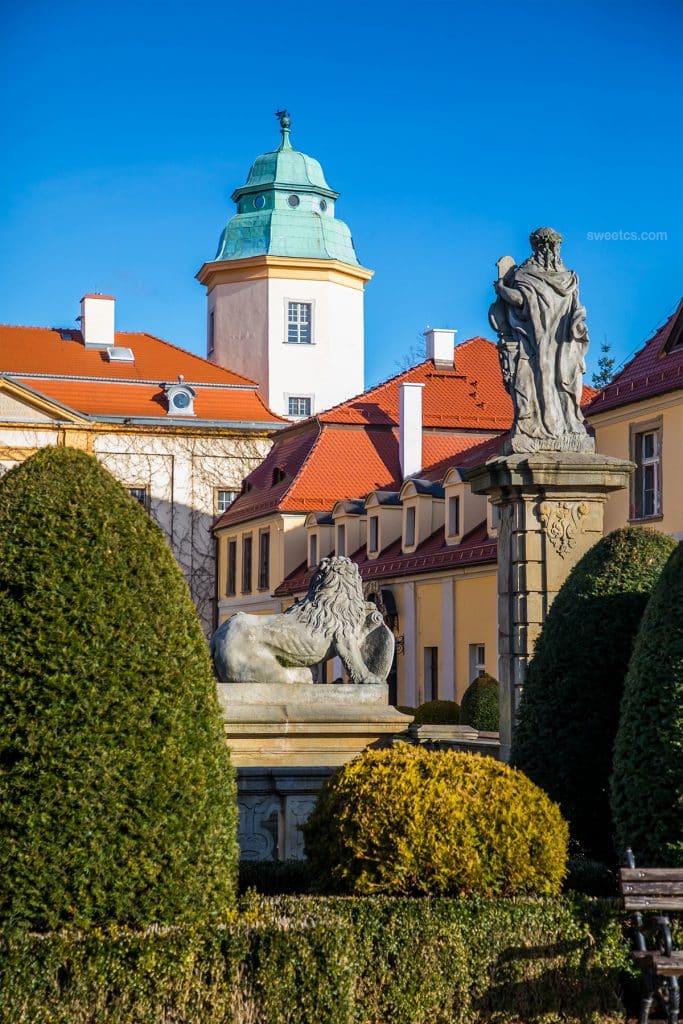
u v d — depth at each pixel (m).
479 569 36.78
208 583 60.91
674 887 8.52
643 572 11.18
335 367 68.38
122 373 62.59
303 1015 8.10
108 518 8.60
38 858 7.90
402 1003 8.35
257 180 68.94
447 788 9.05
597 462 15.44
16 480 8.65
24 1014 7.65
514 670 15.54
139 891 8.09
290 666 13.97
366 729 13.38
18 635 8.18
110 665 8.22
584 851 10.79
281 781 11.86
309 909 8.52
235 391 63.44
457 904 8.57
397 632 41.38
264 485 54.81
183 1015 7.92
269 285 67.56
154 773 8.18
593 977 8.70
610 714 10.84
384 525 43.31
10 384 58.41
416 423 48.34
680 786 9.20
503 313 15.97
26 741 8.00
